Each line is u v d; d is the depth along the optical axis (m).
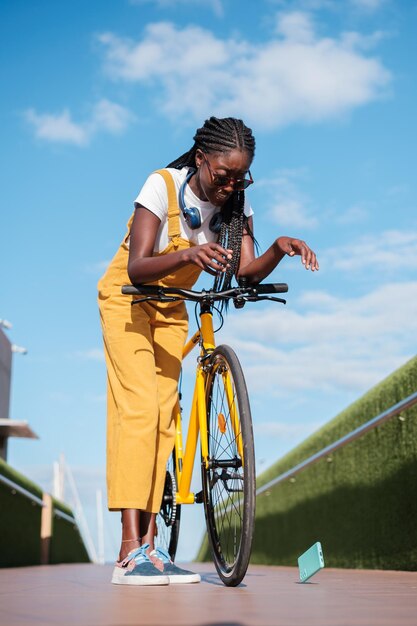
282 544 7.76
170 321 2.70
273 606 1.56
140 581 2.30
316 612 1.43
